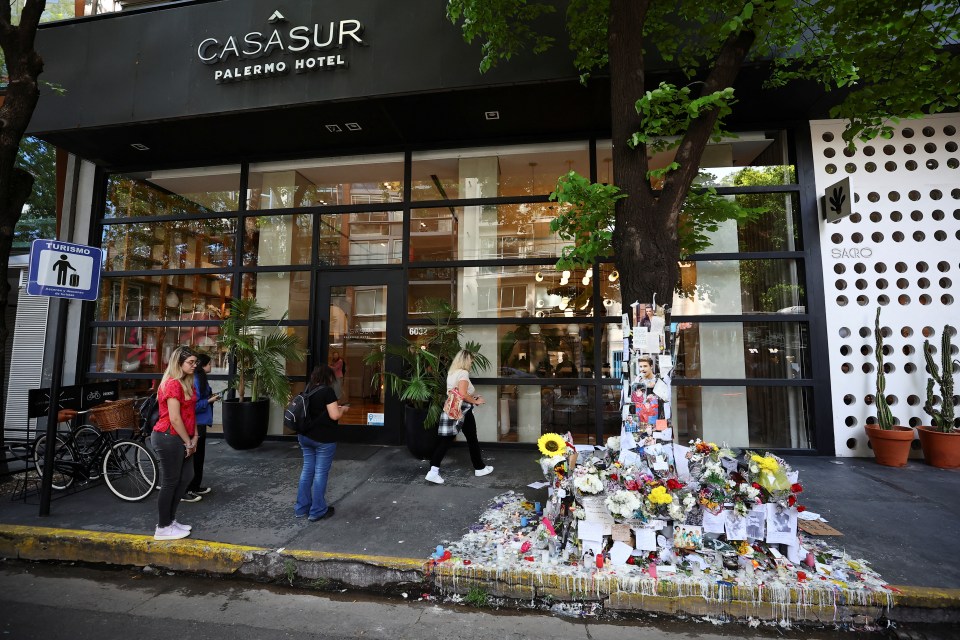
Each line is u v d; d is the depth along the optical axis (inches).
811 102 254.7
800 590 121.6
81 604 129.9
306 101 255.0
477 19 205.8
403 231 297.7
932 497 189.6
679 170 157.9
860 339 258.8
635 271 155.0
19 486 214.5
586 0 213.6
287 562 142.4
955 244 259.6
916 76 172.9
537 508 170.9
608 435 268.8
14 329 342.3
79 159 333.1
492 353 283.6
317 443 172.2
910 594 119.9
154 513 178.7
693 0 197.3
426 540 152.3
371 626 119.3
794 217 273.6
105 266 330.6
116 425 209.6
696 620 122.5
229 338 266.1
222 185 326.6
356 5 252.8
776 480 131.6
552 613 126.1
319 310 303.0
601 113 268.1
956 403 250.2
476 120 275.1
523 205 291.7
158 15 273.0
